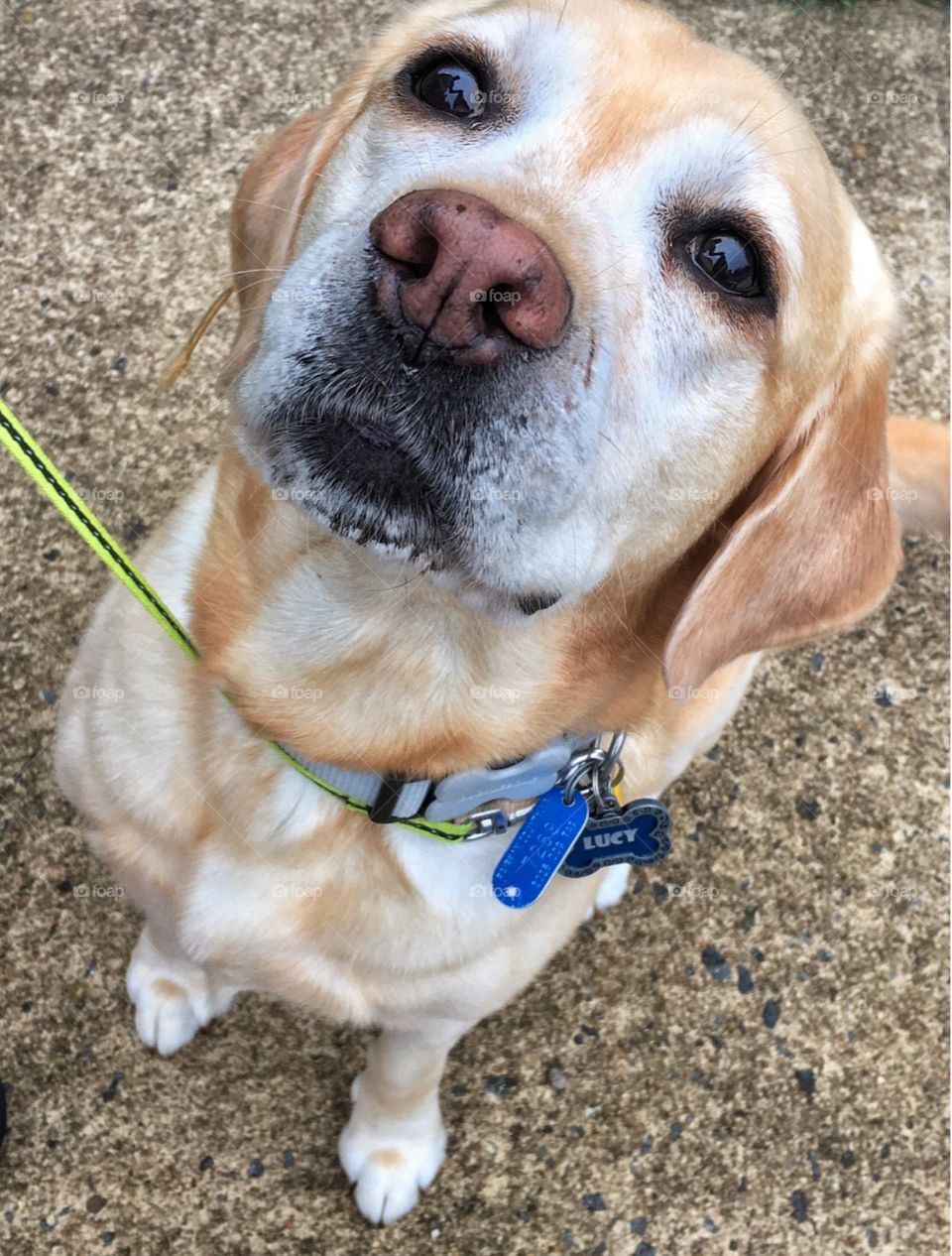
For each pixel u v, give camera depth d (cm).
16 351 57
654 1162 50
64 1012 48
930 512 59
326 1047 49
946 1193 51
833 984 54
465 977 38
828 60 74
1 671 52
